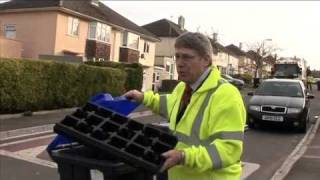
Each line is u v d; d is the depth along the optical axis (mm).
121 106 3551
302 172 9898
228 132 2918
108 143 2842
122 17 46875
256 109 16656
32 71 18500
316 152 12664
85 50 38344
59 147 3320
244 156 11633
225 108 2965
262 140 14562
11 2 37750
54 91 19938
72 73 20969
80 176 3059
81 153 3135
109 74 24016
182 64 3121
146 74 48250
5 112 17516
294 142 14516
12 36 36844
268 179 9188
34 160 10031
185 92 3268
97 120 3023
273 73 40125
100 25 39281
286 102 16594
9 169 9102
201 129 3053
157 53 61625
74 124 2998
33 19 35938
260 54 79188
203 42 3105
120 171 2879
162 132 2941
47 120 16609
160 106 3531
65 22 36031
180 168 3135
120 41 43562
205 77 3133
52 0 36062
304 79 44719
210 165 2811
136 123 3000
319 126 18938
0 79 16938
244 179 9055
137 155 2762
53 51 35094
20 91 17859
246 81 70062
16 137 13273
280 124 16406
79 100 21641
